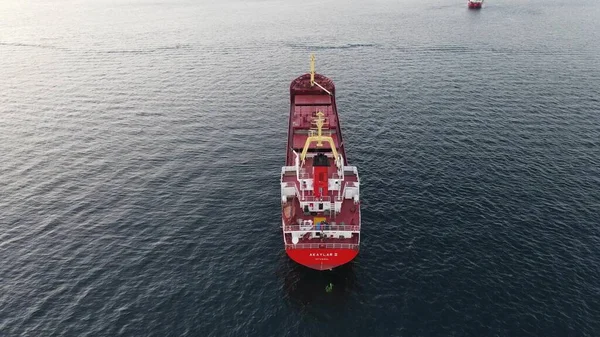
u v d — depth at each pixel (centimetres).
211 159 8581
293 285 5459
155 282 5550
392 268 5688
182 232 6444
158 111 11019
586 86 11788
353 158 8425
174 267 5788
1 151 8938
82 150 8994
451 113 10394
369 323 4938
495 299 5188
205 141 9362
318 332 4847
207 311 5128
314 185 5672
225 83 13112
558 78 12506
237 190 7481
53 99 11881
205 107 11262
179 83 13150
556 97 11112
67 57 16150
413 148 8769
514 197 7056
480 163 8119
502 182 7481
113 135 9675
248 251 6038
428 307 5119
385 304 5172
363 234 6288
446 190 7300
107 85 13000
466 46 16488
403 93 11806
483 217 6588
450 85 12306
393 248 6022
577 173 7688
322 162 5559
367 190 7344
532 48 15850
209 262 5859
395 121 10075
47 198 7344
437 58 15062
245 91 12406
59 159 8631
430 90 11962
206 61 15475
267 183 7681
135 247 6166
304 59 15475
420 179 7650
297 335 4816
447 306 5122
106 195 7412
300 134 7656
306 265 5431
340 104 11169
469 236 6206
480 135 9225
